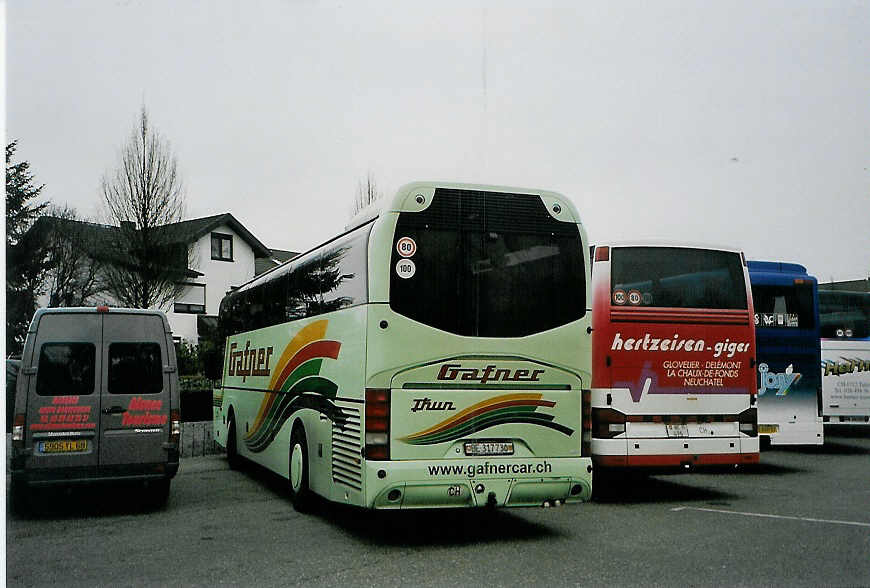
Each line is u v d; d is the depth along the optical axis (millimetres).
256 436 13258
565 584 6512
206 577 6859
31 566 7355
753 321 11211
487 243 8305
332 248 9633
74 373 9953
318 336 9852
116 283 26984
